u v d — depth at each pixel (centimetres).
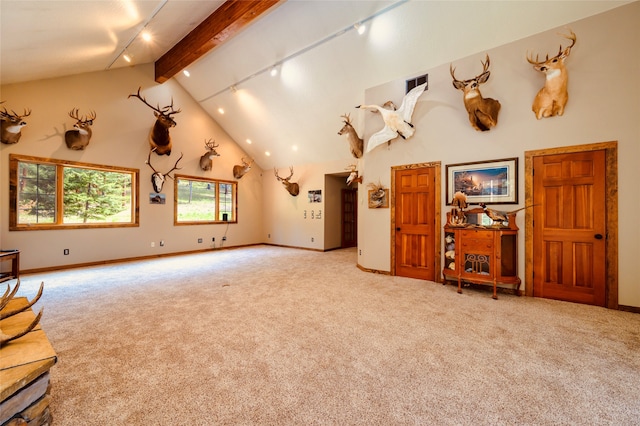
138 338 234
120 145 592
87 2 305
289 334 243
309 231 801
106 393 163
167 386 170
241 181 849
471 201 395
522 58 358
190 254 705
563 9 325
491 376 182
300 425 140
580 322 271
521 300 339
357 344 225
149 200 640
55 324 262
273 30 482
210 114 768
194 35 511
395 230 468
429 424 141
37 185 498
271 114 676
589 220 323
